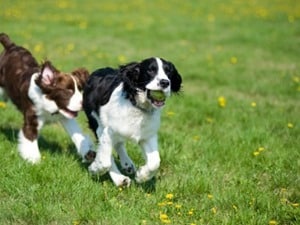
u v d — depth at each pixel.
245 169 7.72
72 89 7.28
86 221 5.91
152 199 6.45
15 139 8.16
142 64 6.23
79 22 20.86
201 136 8.91
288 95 12.43
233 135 8.98
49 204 6.12
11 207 6.07
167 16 23.34
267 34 20.08
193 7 26.11
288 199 6.86
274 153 8.18
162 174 7.48
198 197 6.74
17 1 25.11
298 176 7.51
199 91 12.48
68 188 6.45
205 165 7.71
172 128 9.55
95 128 7.26
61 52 15.72
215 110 10.56
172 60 15.55
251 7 26.58
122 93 6.36
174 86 6.60
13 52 8.27
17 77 7.85
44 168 6.92
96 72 7.34
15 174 6.75
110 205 6.15
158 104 6.06
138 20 21.98
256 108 11.00
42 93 7.32
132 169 7.30
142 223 5.78
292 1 28.89
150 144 6.54
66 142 8.42
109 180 6.98
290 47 18.06
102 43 17.56
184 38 19.08
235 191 6.79
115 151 7.89
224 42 18.69
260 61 16.12
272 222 5.91
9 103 10.05
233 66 15.19
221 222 6.02
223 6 26.72
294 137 9.16
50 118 7.57
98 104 6.92
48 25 20.02
